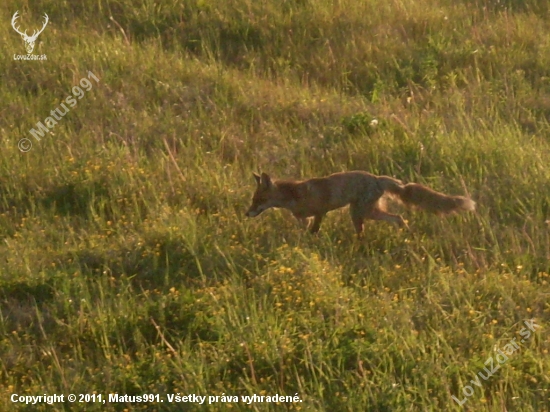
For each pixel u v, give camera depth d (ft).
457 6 94.68
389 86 78.33
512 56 83.46
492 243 51.96
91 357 40.88
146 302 44.01
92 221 53.72
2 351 40.78
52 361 39.47
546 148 64.28
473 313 43.24
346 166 62.28
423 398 36.55
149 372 38.83
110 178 57.57
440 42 85.10
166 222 52.03
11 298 44.96
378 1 93.81
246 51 84.43
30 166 59.31
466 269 49.26
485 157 61.67
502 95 75.87
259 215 54.75
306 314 42.91
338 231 53.67
